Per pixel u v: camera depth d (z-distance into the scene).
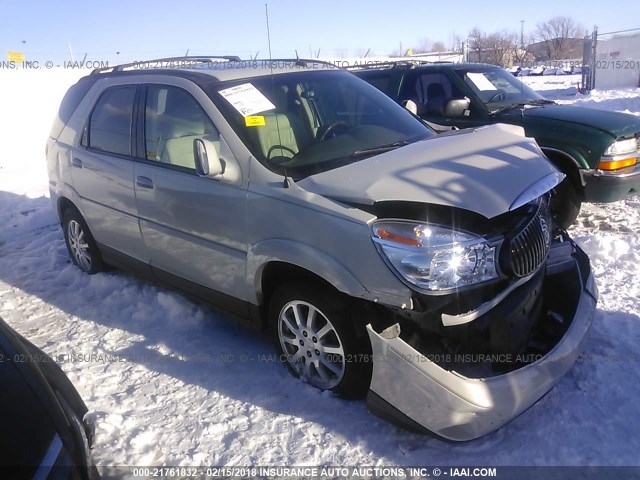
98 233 4.97
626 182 5.66
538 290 3.12
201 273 3.85
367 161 3.26
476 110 6.63
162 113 4.07
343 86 4.27
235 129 3.51
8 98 15.76
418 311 2.70
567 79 33.69
